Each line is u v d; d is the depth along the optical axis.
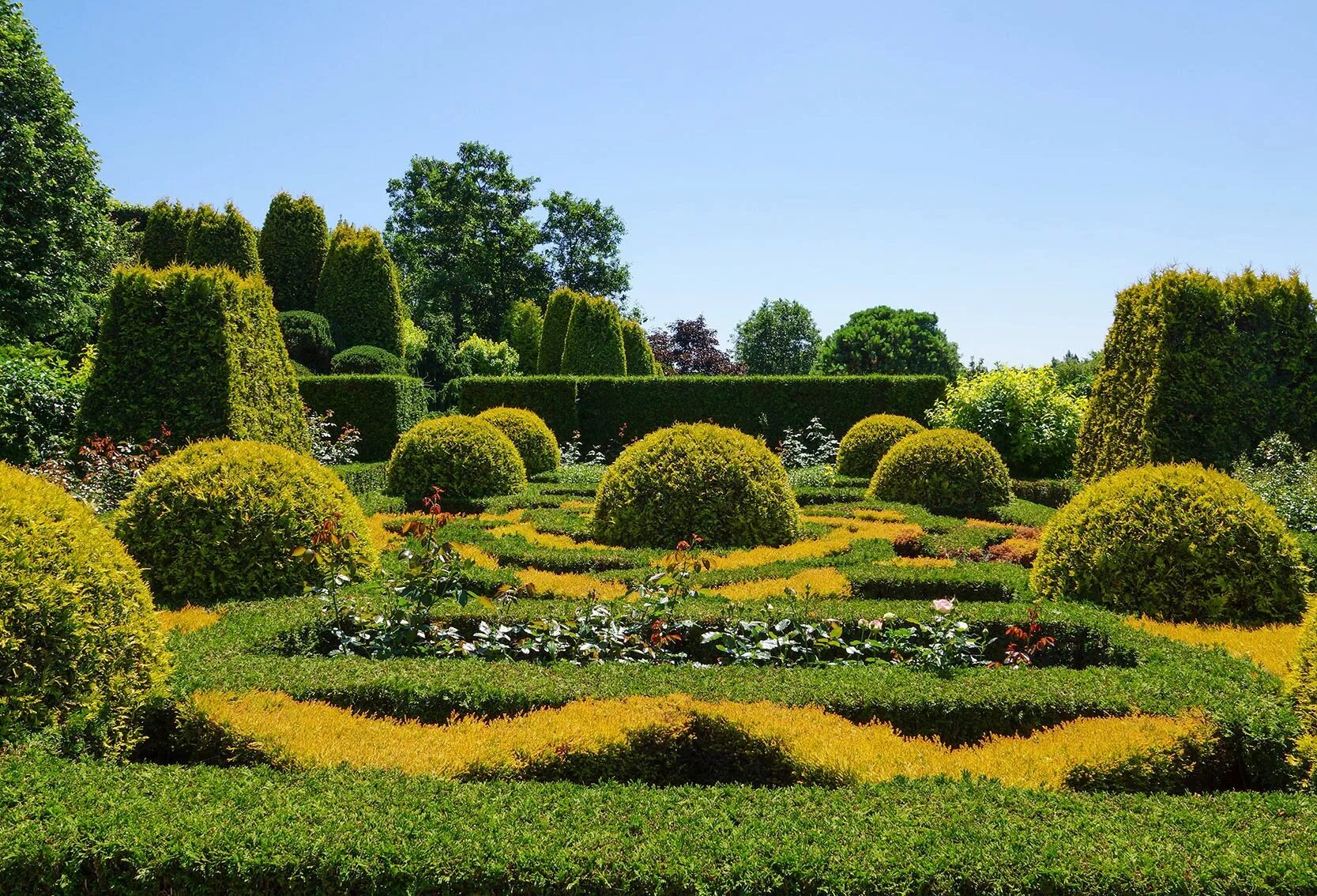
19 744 3.28
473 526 8.48
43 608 3.50
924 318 36.19
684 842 2.77
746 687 4.25
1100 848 2.75
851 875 2.62
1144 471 6.18
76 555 3.71
